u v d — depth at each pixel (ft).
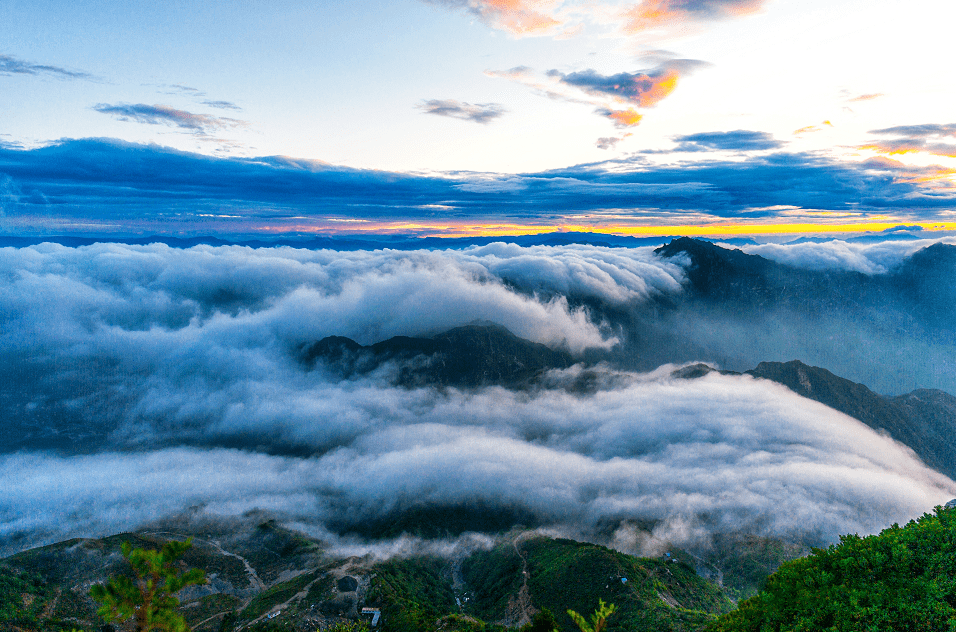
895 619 98.02
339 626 388.78
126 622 51.11
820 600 107.55
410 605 421.18
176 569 53.93
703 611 374.02
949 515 119.24
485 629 331.77
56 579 459.73
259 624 407.23
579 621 77.82
